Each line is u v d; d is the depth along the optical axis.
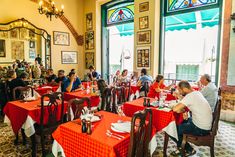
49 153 2.94
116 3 7.47
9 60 6.48
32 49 6.99
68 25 7.93
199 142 2.66
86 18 8.23
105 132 2.01
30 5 6.95
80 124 2.21
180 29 6.04
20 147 3.20
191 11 5.56
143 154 2.00
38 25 7.14
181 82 2.84
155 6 5.97
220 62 4.89
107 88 3.41
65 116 3.31
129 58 7.63
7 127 4.16
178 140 2.81
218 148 3.25
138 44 6.52
